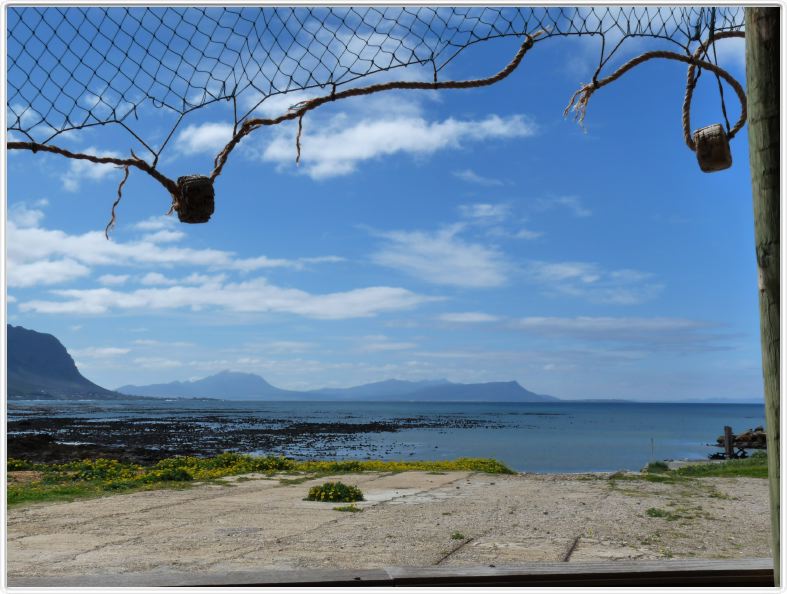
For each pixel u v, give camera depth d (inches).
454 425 3016.7
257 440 1723.7
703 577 135.1
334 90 102.0
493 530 279.4
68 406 5974.4
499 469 586.9
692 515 319.6
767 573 134.2
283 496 396.8
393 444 1668.3
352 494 379.2
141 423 2682.1
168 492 415.5
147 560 220.5
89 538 262.1
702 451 1514.5
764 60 81.4
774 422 80.0
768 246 80.5
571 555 229.9
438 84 103.3
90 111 96.4
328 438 1888.5
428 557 226.4
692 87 112.1
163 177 97.0
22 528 285.7
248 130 100.8
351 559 222.8
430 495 404.2
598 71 108.0
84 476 478.3
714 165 112.2
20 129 94.6
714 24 108.5
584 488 439.5
